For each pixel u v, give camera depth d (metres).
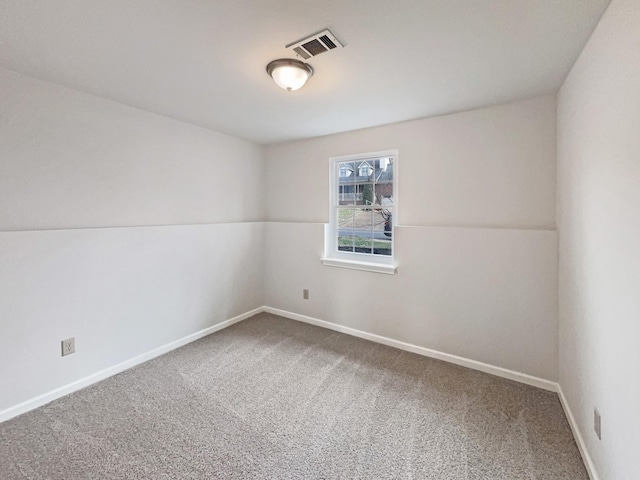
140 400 2.08
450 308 2.67
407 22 1.43
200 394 2.16
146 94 2.32
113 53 1.73
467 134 2.61
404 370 2.53
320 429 1.81
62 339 2.13
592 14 1.36
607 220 1.32
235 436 1.74
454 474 1.50
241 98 2.38
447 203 2.72
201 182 3.22
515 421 1.89
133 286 2.57
